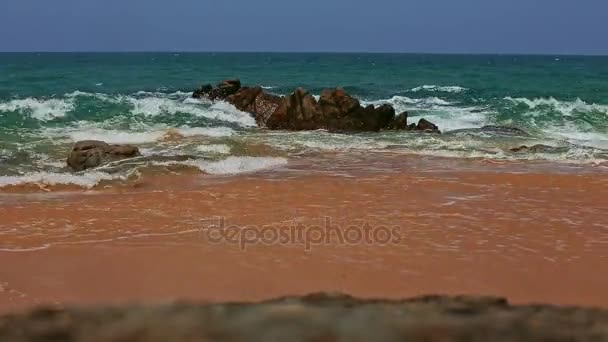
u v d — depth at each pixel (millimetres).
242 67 62812
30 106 21031
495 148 16641
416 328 1342
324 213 9141
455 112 26016
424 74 50969
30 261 6742
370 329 1323
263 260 6910
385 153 15711
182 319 1366
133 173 11898
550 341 1300
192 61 87250
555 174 12727
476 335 1321
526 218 9023
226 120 22406
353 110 20984
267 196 10258
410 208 9539
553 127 22531
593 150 16062
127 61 84125
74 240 7586
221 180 11680
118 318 1373
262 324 1338
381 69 60000
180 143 16562
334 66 67812
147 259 6883
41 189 10734
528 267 6828
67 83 35406
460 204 9875
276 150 15734
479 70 58375
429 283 6293
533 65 76812
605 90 34250
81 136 17391
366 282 6285
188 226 8336
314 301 1584
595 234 8234
